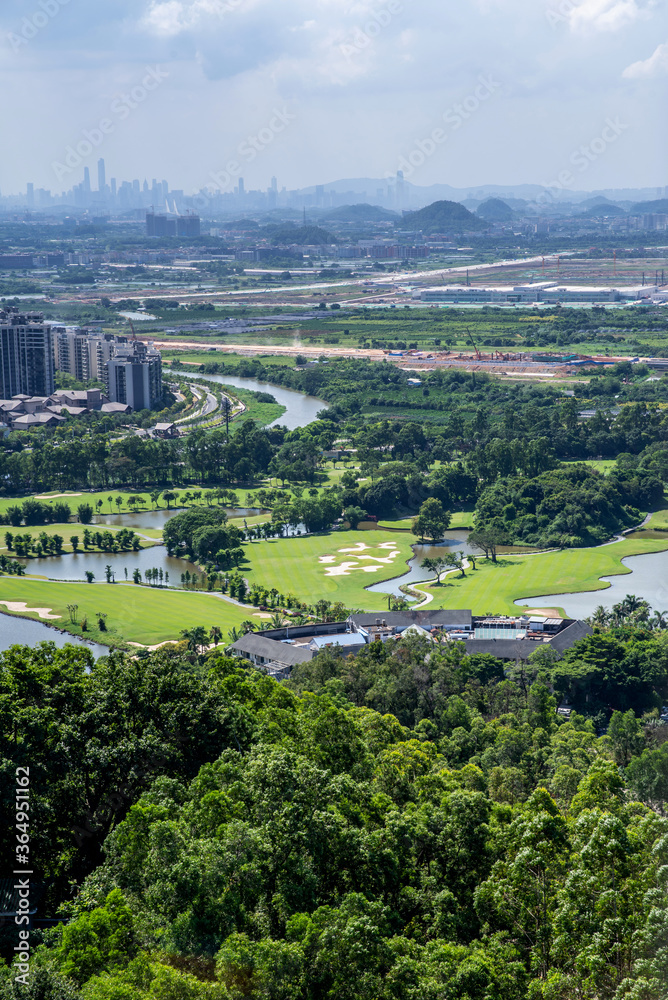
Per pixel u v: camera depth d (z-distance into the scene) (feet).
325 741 545.03
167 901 414.62
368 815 477.36
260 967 379.14
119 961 382.42
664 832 453.58
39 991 362.12
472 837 460.55
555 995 391.45
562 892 422.41
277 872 431.84
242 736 562.25
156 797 483.51
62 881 499.10
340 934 390.01
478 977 385.70
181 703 552.41
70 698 543.80
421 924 441.27
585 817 455.63
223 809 456.45
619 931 404.77
